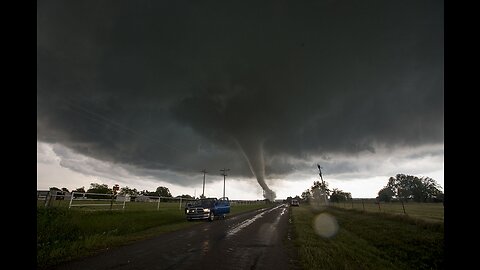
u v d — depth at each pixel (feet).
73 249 31.55
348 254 33.42
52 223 39.58
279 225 66.90
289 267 25.50
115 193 67.51
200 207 77.56
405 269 35.29
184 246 35.63
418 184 377.91
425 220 69.87
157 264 25.90
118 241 38.65
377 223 76.89
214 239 42.16
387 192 408.26
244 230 55.11
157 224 63.72
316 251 32.04
